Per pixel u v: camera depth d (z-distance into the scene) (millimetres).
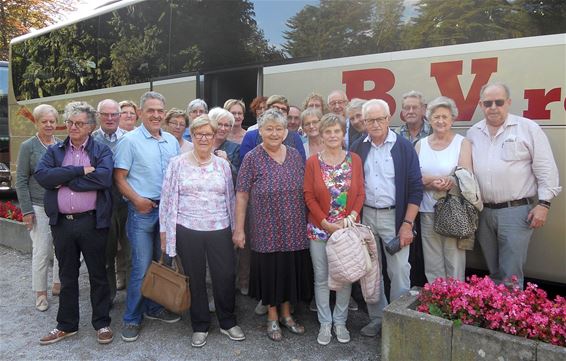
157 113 3768
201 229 3607
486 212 3752
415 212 3541
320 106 4500
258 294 3738
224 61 5777
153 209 3793
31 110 9234
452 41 4184
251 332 3955
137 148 3721
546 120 3844
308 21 5027
